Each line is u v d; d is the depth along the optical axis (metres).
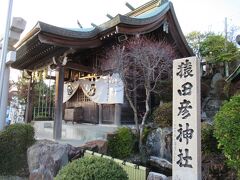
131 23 9.09
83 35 8.84
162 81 11.46
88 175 4.09
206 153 6.57
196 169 4.24
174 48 11.83
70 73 13.80
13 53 8.83
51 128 11.77
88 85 12.08
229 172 5.95
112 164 4.48
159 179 4.69
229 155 4.59
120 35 9.39
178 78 4.79
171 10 10.88
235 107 4.75
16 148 7.59
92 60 11.90
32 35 8.36
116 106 10.84
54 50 9.36
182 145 4.52
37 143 7.41
